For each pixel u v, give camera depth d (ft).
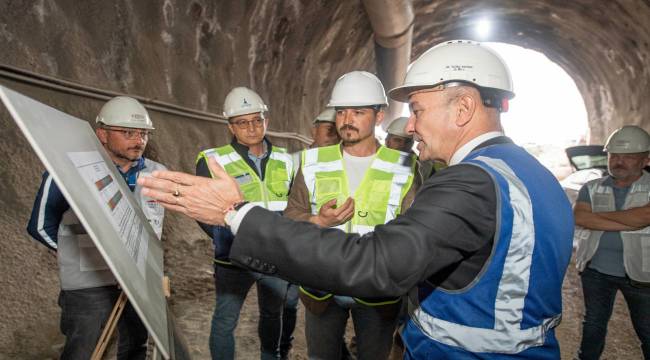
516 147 3.67
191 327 10.92
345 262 2.75
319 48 34.40
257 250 3.00
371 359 6.38
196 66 20.15
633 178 8.67
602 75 45.03
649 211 7.77
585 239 9.04
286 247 2.88
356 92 6.91
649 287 8.10
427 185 3.18
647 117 36.42
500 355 3.33
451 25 47.73
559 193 3.50
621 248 8.40
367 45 42.29
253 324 11.65
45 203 6.03
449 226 2.91
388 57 36.50
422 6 38.99
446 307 3.44
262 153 8.85
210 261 15.37
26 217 10.39
